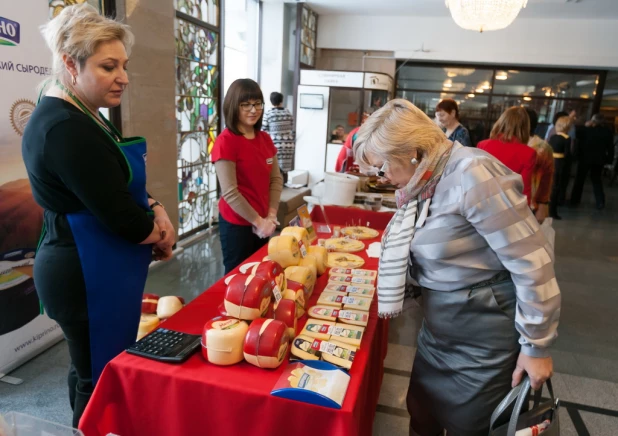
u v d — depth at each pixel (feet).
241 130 6.83
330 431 3.09
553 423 3.57
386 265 3.77
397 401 6.63
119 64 3.92
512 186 3.22
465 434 3.99
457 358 3.85
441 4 21.36
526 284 3.19
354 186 9.11
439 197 3.46
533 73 25.26
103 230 4.09
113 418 3.59
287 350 3.68
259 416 3.25
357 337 3.89
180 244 14.16
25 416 3.02
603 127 22.62
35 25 6.61
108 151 3.89
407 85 26.22
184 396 3.39
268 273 4.01
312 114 22.63
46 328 7.48
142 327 5.44
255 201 7.06
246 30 21.16
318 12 24.38
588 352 8.41
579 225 19.31
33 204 6.87
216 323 3.64
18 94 6.45
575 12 21.71
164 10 11.39
